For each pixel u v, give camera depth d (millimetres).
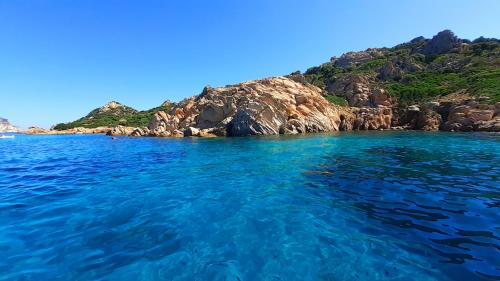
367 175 12016
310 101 41906
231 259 5461
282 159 16469
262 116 36375
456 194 9047
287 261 5352
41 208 8430
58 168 15586
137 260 5449
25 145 33062
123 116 87188
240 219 7418
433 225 6699
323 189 10008
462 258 5203
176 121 43594
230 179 11883
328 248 5781
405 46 107688
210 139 32031
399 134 32562
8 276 4949
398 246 5738
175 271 5074
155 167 15148
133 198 9359
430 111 42281
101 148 26359
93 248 5918
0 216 7738
